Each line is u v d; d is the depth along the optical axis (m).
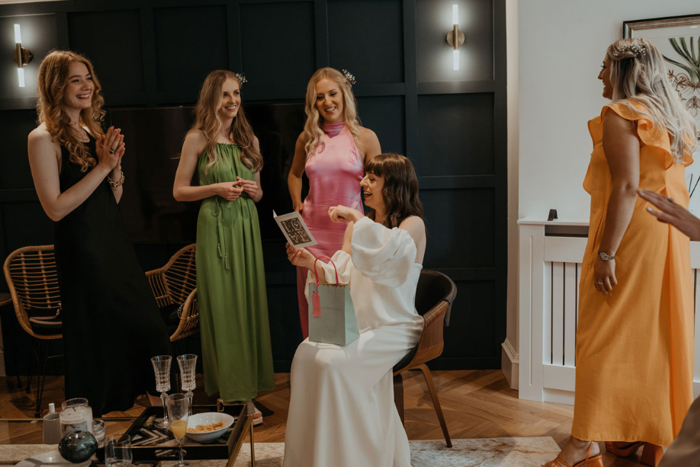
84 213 2.43
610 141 2.07
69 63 2.37
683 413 2.14
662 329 2.14
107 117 3.67
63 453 1.72
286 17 3.60
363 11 3.58
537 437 2.70
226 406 2.14
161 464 1.97
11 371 3.88
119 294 2.46
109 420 2.07
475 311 3.72
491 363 3.72
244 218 3.07
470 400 3.20
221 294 3.03
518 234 3.27
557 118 3.16
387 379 2.21
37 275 3.66
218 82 3.00
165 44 3.64
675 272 2.11
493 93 3.57
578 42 3.10
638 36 3.03
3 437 2.03
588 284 2.22
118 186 2.62
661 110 2.05
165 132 3.60
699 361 2.80
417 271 2.32
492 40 3.55
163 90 3.66
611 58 2.16
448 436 2.61
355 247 2.13
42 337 3.18
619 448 2.50
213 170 3.04
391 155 2.41
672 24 2.98
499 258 3.65
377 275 2.17
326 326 2.12
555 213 3.07
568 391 3.10
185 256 3.67
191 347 3.81
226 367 3.03
